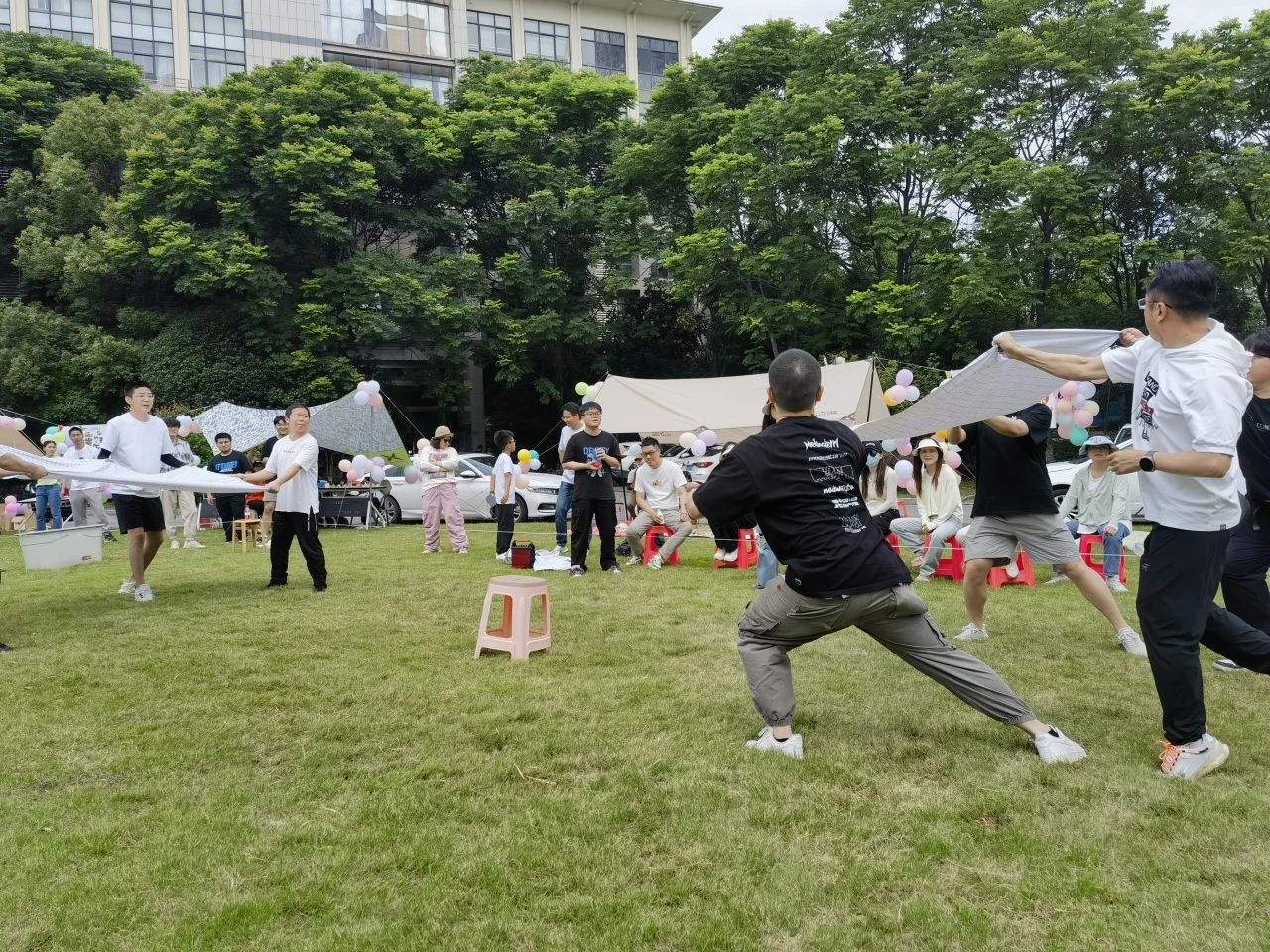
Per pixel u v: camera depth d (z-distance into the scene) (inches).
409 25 1323.8
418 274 928.9
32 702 166.7
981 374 173.0
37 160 970.7
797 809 115.1
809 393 129.5
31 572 358.9
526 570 348.2
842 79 833.5
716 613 252.1
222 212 852.0
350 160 876.6
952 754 134.6
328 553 418.0
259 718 156.3
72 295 920.9
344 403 618.5
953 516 313.6
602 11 1424.7
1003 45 761.6
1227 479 122.3
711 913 91.0
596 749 138.6
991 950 84.8
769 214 844.0
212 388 839.1
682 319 1086.4
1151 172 780.6
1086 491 310.7
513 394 1115.9
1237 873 97.9
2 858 103.3
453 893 95.3
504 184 1028.5
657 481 359.3
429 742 143.3
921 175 791.1
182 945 85.8
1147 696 165.2
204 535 540.1
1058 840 106.1
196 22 1209.4
